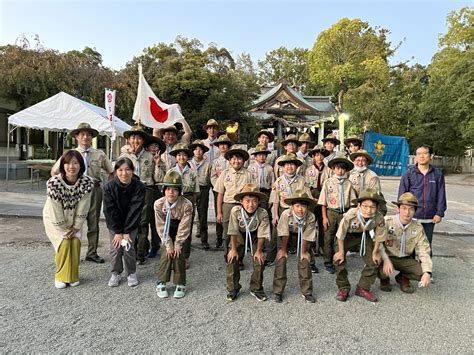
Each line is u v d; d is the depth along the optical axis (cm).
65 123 1045
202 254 560
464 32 2420
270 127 2744
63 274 401
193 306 369
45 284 411
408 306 390
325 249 505
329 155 638
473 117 2142
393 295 422
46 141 1888
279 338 310
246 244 408
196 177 545
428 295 424
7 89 1369
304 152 629
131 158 503
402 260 425
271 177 579
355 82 3161
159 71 2142
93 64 1627
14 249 541
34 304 358
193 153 593
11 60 1333
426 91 2672
